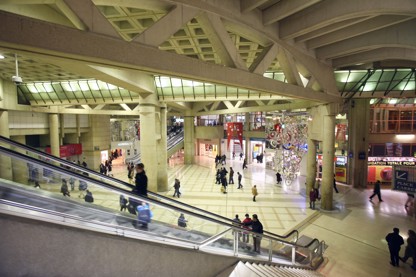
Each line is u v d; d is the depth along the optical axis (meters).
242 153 36.03
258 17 8.73
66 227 3.32
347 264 9.52
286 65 10.84
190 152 34.59
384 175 21.72
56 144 25.61
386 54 12.77
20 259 3.01
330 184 15.76
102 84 20.58
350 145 21.83
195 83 18.66
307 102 19.00
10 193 3.95
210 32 7.52
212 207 16.25
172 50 13.43
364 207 16.38
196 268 4.96
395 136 21.62
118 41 5.52
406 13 7.63
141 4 6.49
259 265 6.00
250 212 15.38
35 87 21.44
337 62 14.24
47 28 4.62
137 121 45.72
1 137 4.18
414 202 14.72
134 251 4.01
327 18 8.33
